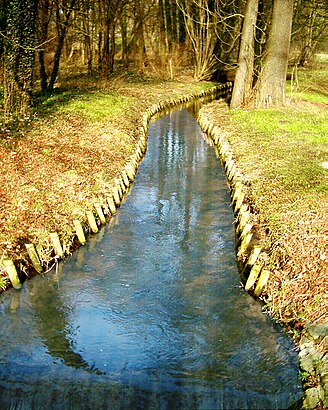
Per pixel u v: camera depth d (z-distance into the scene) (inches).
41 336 351.3
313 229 429.4
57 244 449.7
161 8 1673.2
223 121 946.1
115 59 1879.9
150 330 359.9
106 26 1357.0
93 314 378.9
